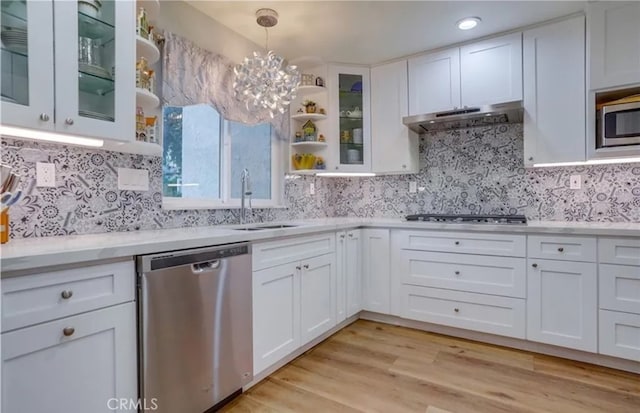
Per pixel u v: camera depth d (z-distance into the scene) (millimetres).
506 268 2379
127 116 1523
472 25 2471
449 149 3107
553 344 2230
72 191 1670
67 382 1143
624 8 2143
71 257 1131
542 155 2445
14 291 1025
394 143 3053
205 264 1616
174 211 2156
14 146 1477
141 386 1347
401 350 2383
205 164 2479
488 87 2633
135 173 1943
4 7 1205
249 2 2143
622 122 2152
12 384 1021
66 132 1316
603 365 2125
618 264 2029
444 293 2615
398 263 2811
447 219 2852
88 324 1195
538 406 1705
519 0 2168
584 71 2311
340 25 2441
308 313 2332
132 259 1341
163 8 2027
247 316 1827
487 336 2508
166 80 1992
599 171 2512
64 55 1304
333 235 2615
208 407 1607
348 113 3184
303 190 3299
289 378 2002
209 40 2312
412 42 2725
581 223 2391
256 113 2598
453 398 1783
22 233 1496
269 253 2010
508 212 2848
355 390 1869
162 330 1413
